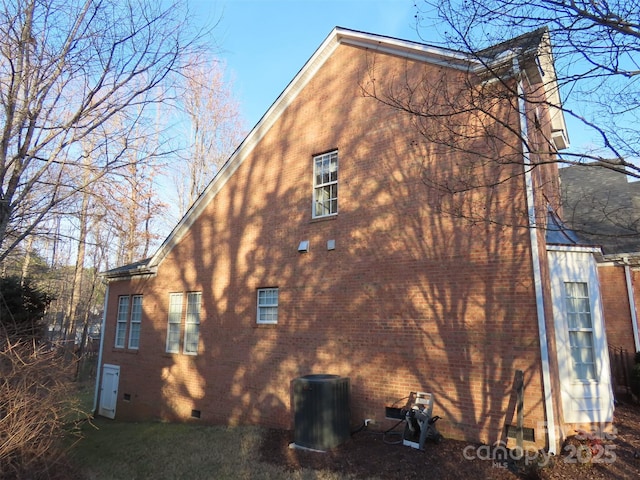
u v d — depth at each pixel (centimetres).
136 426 1301
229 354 1227
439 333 855
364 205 1026
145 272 1558
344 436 869
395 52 1040
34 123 880
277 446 905
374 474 703
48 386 743
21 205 930
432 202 914
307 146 1188
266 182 1265
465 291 838
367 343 950
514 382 753
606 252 1351
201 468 829
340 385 888
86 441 1142
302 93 1238
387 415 891
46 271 2031
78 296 2922
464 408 799
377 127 1045
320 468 755
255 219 1265
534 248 775
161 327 1457
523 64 597
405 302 912
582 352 855
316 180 1160
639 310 1368
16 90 844
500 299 795
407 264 926
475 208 849
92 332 4162
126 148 974
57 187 958
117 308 1683
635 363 1241
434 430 795
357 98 1102
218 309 1293
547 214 951
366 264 991
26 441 673
